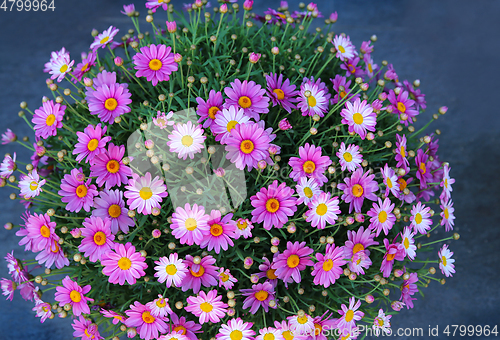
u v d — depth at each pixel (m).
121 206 0.88
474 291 1.38
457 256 1.43
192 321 0.90
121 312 0.90
